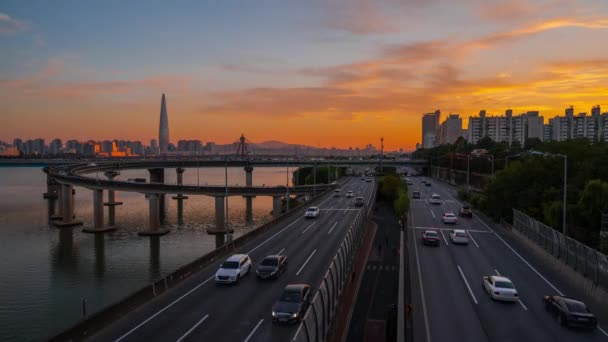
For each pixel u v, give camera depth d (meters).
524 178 72.19
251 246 55.28
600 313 33.81
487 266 47.16
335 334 31.25
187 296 35.78
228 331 28.70
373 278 45.12
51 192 187.25
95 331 28.64
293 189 121.00
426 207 98.12
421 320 31.70
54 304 56.75
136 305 33.16
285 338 27.64
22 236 102.81
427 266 47.09
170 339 27.55
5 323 50.31
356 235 51.91
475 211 90.88
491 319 32.00
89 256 82.81
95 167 172.25
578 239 51.97
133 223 119.38
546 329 30.27
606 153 69.19
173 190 106.31
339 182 177.25
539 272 45.06
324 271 43.12
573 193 62.00
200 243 94.12
